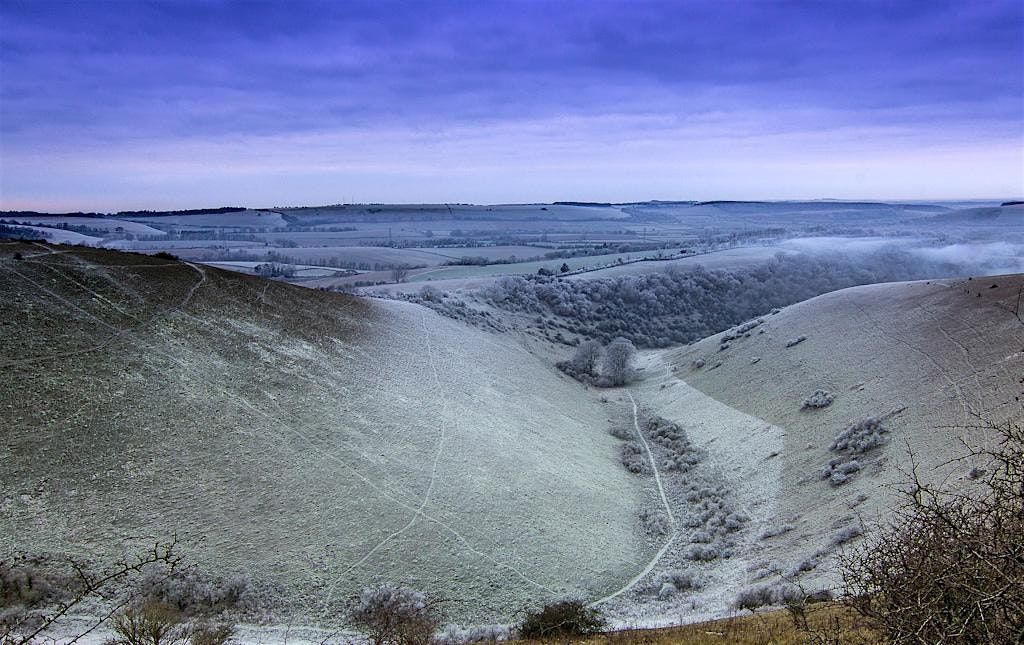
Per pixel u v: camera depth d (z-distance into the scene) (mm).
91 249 53406
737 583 25953
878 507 26469
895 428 34281
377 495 30531
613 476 39281
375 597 24141
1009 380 32906
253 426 33812
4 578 21719
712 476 38781
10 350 34000
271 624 22500
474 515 30438
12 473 26281
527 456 38188
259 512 27734
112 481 27375
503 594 25828
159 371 36469
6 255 45594
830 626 12672
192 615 22266
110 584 22562
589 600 26281
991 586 6324
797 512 30797
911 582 6922
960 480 24375
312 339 47438
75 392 32250
